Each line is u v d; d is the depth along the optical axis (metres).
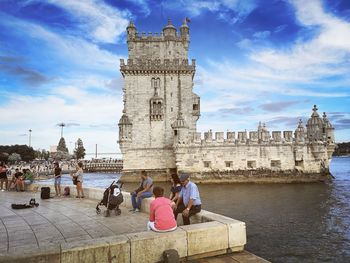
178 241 8.25
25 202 17.66
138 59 57.22
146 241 7.86
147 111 55.72
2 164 24.38
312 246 18.05
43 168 89.38
